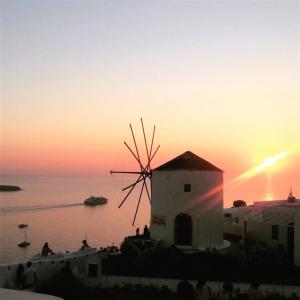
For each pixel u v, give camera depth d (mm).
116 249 34094
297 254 30047
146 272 28672
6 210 119938
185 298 25672
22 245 68562
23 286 26125
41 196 179875
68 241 71812
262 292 26422
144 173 40969
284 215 34906
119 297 25531
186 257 30562
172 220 33969
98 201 138875
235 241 37719
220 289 26922
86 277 28547
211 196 34250
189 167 34031
